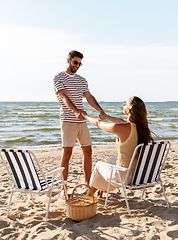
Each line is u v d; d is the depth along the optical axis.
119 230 2.72
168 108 61.41
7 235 2.76
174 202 3.46
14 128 20.77
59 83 4.14
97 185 3.51
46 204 3.73
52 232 2.79
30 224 3.03
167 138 14.75
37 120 27.62
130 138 3.07
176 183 4.41
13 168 3.20
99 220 3.03
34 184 3.15
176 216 3.01
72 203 3.18
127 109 3.17
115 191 4.17
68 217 3.20
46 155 9.19
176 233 2.60
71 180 5.06
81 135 4.29
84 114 3.68
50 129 19.64
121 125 3.06
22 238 2.69
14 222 3.08
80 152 9.86
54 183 3.33
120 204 3.59
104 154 8.96
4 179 5.35
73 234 2.68
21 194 4.26
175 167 5.79
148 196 3.89
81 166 6.58
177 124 24.27
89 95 4.43
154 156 3.13
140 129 3.04
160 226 2.79
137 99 3.08
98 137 15.97
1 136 16.47
